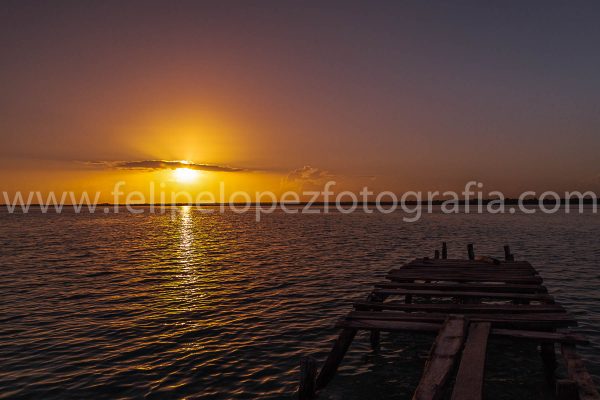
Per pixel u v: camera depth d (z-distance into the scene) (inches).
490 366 433.4
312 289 781.3
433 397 247.8
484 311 418.9
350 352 471.8
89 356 454.6
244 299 706.8
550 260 1122.7
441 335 337.1
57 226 3243.1
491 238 1860.2
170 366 428.8
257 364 434.0
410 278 587.5
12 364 433.7
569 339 325.7
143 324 568.4
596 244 1531.7
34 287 818.2
